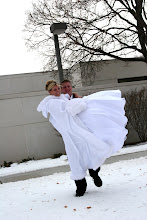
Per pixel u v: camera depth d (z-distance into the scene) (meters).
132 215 3.28
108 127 4.59
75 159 4.64
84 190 4.69
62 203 4.37
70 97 5.10
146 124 13.43
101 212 3.58
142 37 16.89
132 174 5.96
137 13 16.64
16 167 11.23
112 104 4.75
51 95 4.92
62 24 10.91
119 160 8.60
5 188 6.66
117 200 4.02
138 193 4.22
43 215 3.88
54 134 12.94
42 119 12.88
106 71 20.14
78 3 16.91
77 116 4.67
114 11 16.88
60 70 11.32
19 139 12.68
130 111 13.28
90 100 4.77
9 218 3.98
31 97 12.81
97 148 4.54
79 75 19.16
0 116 12.60
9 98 12.66
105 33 16.66
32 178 7.81
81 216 3.55
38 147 12.80
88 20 17.03
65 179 6.71
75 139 4.66
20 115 12.73
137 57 18.09
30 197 5.20
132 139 13.63
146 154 9.05
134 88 13.73
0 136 12.55
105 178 5.97
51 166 9.80
